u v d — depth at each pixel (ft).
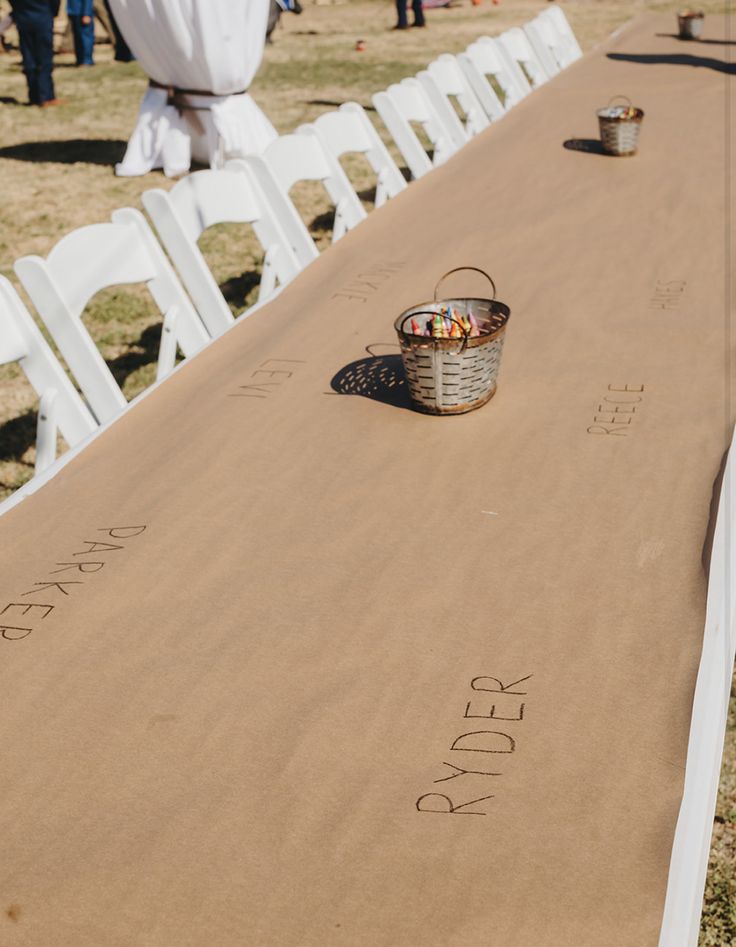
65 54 45.55
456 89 20.94
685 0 55.47
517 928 3.45
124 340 15.55
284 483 6.55
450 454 6.79
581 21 48.83
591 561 5.56
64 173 24.88
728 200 12.32
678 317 8.89
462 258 10.78
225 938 3.51
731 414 7.10
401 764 4.23
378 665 4.84
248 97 23.67
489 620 5.12
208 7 21.49
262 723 4.51
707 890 7.63
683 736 4.28
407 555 5.72
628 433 6.91
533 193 13.20
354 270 10.61
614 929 3.42
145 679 4.83
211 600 5.41
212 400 7.80
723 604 5.16
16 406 13.92
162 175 24.53
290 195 22.99
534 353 8.31
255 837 3.91
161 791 4.17
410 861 3.75
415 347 6.95
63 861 3.85
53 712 4.64
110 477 6.79
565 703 4.52
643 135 16.43
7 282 8.29
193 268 10.55
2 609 5.42
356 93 34.12
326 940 3.47
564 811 3.93
